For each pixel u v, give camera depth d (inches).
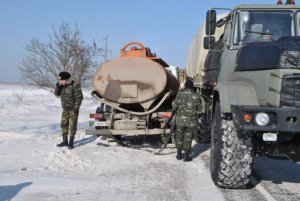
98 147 390.0
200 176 277.6
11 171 279.4
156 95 378.0
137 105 394.3
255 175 287.4
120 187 246.8
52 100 1218.0
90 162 317.4
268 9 279.1
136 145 409.7
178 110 335.9
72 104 375.9
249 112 210.5
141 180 265.4
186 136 334.0
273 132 210.8
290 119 204.1
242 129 210.8
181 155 341.7
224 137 230.4
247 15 278.1
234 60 251.4
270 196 230.4
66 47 1036.5
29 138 434.6
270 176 285.6
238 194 233.3
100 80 382.3
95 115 389.4
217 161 237.1
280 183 265.3
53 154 335.3
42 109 839.1
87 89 1137.4
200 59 421.4
